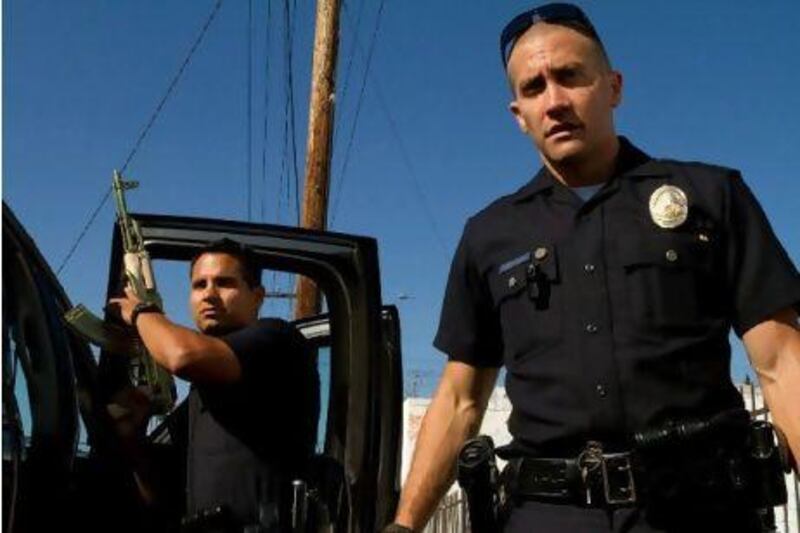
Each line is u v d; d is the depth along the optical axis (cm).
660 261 213
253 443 340
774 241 217
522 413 221
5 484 228
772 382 211
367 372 404
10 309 242
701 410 209
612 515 205
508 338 228
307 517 346
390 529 241
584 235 221
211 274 368
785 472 208
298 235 403
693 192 217
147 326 332
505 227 233
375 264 411
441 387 250
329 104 1070
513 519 219
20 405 240
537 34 224
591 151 222
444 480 246
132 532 312
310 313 912
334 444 402
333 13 1076
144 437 338
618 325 212
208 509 334
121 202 354
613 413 208
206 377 329
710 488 201
